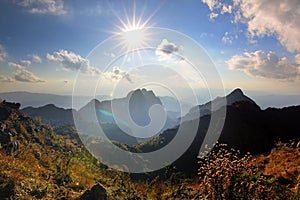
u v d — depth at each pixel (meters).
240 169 7.58
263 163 19.97
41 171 16.70
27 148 20.52
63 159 23.27
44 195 12.55
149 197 13.87
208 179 7.66
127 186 15.50
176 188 12.76
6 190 11.34
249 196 7.34
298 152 20.14
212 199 7.59
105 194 11.90
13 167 14.52
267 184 7.96
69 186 15.87
